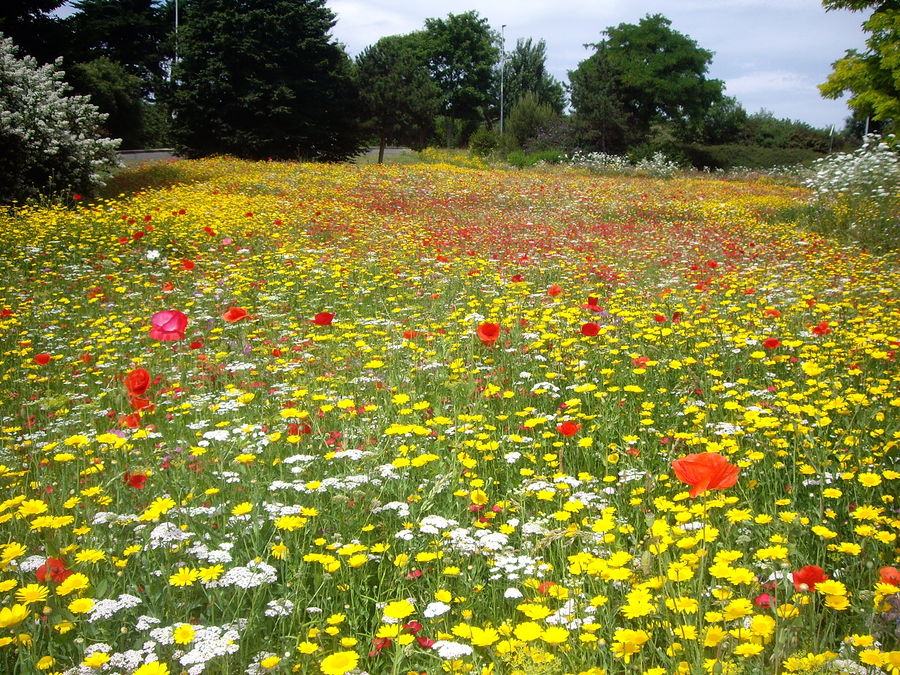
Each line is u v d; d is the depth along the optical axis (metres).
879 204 14.58
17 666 1.91
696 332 5.82
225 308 7.07
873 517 2.32
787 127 66.69
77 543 2.52
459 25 80.19
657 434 3.72
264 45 38.53
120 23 55.69
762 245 12.48
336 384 4.51
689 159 51.75
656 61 60.22
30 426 3.96
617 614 2.22
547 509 2.93
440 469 3.12
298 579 2.29
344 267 8.77
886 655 1.60
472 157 46.09
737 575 1.91
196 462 3.27
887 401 3.91
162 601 2.20
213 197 14.95
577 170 40.22
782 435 3.58
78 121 15.13
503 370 4.78
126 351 5.75
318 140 41.47
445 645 1.77
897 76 19.06
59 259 9.29
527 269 9.37
